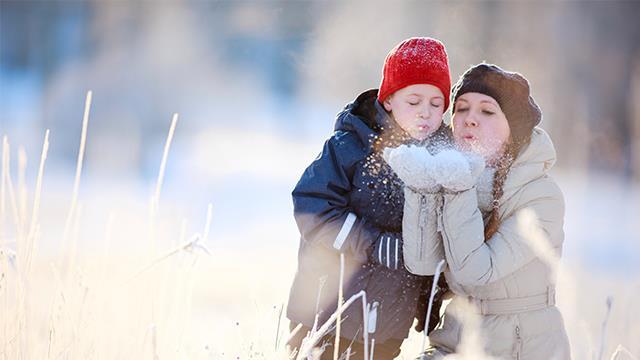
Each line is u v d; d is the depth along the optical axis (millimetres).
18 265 10484
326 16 77688
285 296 15266
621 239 37688
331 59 74750
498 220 10062
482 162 9508
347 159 10086
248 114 88312
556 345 10102
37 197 10820
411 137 10250
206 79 90250
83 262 13250
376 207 10055
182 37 90562
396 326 10148
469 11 68500
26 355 10062
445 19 68438
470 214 9539
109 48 88938
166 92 87438
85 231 23891
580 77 77938
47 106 78312
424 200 9555
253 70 91500
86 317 10500
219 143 75500
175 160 69562
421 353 9883
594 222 43719
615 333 14500
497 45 70562
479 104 10109
